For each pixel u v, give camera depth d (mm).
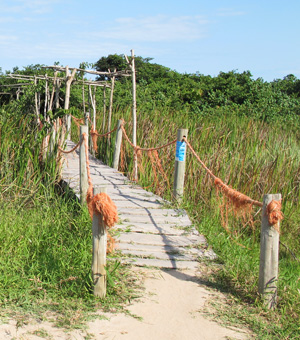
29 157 9273
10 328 4332
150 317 4863
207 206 9344
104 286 5129
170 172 10539
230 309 5207
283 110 20031
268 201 5336
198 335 4594
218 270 6238
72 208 7793
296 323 4996
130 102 18078
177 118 13430
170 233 7223
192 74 25516
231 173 9977
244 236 8578
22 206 8367
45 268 5508
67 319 4566
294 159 11102
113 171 11422
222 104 20031
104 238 5098
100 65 28828
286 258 8609
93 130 13180
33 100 12805
